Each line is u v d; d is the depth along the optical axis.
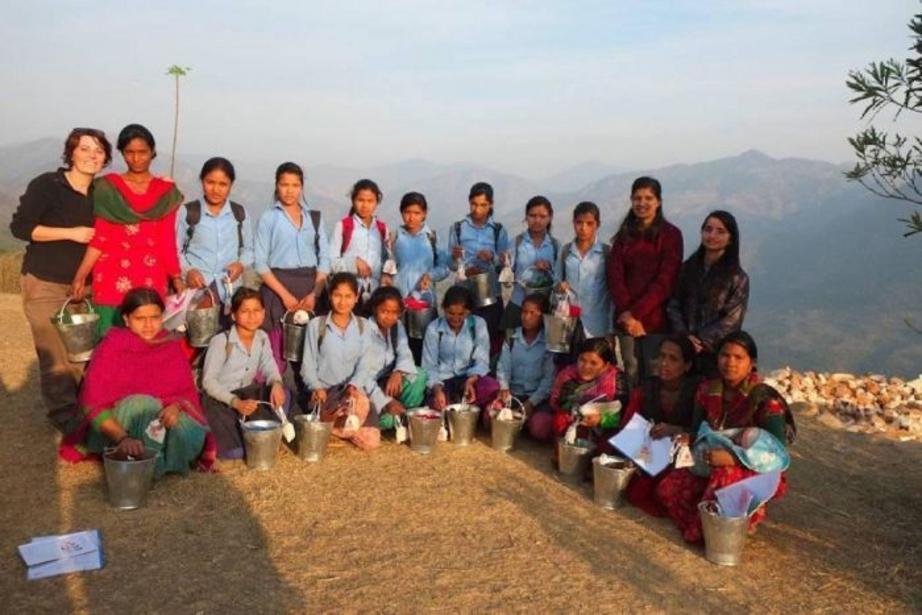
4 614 3.18
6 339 8.91
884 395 8.09
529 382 6.16
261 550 3.92
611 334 6.07
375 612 3.36
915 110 3.71
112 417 4.70
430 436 5.62
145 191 5.29
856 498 5.07
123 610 3.27
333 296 5.62
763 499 4.07
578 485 5.13
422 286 6.46
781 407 4.34
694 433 4.64
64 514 4.23
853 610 3.54
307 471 5.16
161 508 4.39
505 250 6.69
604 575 3.81
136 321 4.78
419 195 6.60
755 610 3.52
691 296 5.29
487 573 3.78
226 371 5.35
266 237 5.88
